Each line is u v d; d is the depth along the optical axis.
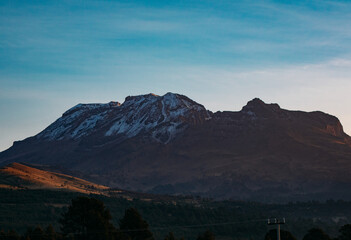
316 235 149.50
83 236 130.00
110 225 133.00
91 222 130.50
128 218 137.75
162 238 190.38
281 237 147.00
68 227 134.50
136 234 135.75
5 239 132.88
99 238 127.62
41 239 131.00
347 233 148.88
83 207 134.00
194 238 197.12
